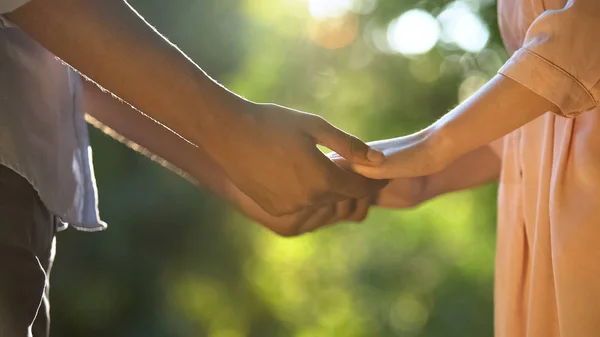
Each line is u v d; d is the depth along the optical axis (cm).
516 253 140
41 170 132
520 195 140
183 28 467
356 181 133
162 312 498
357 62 489
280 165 129
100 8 123
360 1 480
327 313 602
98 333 493
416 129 476
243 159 129
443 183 161
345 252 621
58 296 480
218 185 160
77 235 479
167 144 158
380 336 599
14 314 124
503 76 126
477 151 159
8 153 128
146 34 124
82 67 124
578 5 124
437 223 604
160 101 125
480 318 554
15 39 132
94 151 479
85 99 156
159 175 489
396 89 475
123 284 492
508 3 140
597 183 127
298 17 492
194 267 511
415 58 462
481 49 420
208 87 126
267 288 558
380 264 615
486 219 518
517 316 140
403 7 455
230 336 536
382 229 618
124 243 482
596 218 127
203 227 505
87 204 143
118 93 125
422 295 601
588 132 129
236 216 510
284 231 159
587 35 123
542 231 133
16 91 131
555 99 123
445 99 460
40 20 122
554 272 130
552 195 131
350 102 498
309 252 598
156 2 465
